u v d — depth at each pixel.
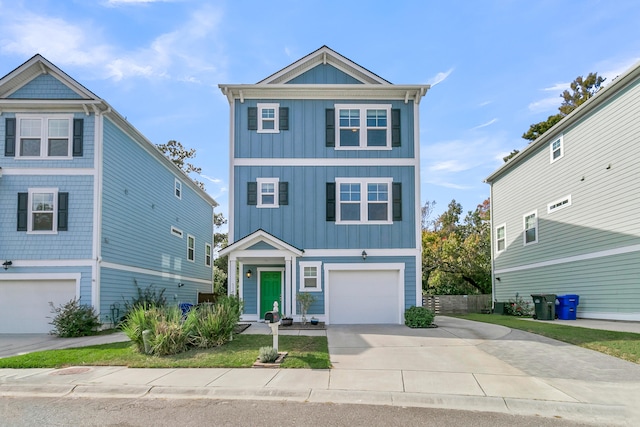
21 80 16.41
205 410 6.73
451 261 29.08
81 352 10.66
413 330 14.31
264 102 17.23
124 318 17.22
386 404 7.04
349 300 16.62
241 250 16.17
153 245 21.02
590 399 7.11
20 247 15.69
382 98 17.39
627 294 14.85
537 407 6.88
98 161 16.09
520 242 22.77
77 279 15.60
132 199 18.78
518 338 12.27
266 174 16.94
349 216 16.88
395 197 16.94
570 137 18.30
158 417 6.43
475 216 35.50
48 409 6.85
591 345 10.78
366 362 9.55
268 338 12.22
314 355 9.95
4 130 16.06
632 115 14.67
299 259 16.61
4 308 15.65
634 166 14.56
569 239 18.30
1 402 7.25
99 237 15.90
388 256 16.70
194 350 10.56
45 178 15.95
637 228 14.35
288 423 6.16
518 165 23.14
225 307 12.07
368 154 17.14
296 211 16.78
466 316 20.86
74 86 16.30
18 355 10.57
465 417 6.46
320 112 17.25
